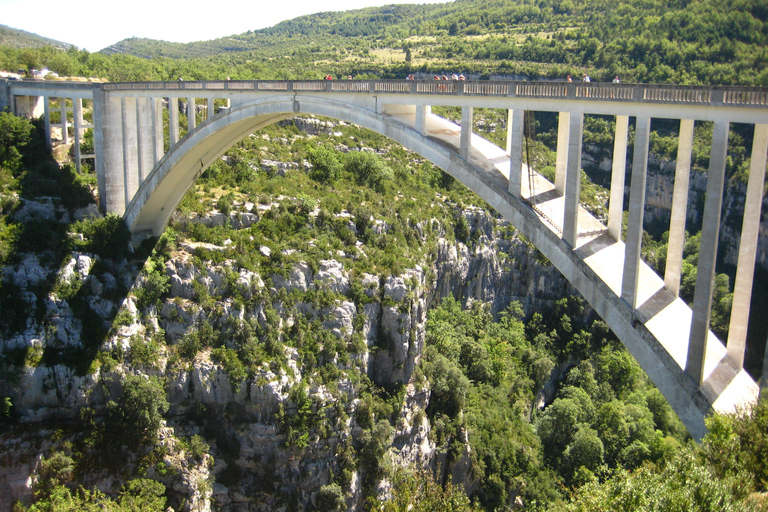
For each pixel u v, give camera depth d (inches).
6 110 2265.0
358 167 3122.5
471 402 2488.9
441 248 3034.0
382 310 2154.3
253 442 1819.6
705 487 776.9
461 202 3435.0
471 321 3068.4
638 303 956.6
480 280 3484.3
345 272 2158.0
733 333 898.7
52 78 2741.1
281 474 1838.1
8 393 1704.0
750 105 812.0
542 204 1098.7
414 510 1476.4
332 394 1904.5
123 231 1948.8
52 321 1781.5
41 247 1857.8
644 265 1037.8
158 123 1812.3
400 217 2773.1
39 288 1802.4
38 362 1724.9
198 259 1998.0
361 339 2062.0
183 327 1911.9
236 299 1956.2
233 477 1813.5
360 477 1923.0
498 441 2342.5
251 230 2190.0
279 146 3097.9
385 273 2207.2
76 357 1768.0
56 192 2017.7
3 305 1747.0
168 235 2041.1
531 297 3752.5
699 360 861.2
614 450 2433.6
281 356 1898.4
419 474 1819.6
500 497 2234.3
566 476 2341.3
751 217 852.0
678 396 886.4
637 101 927.0
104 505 1561.3
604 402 2834.6
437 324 2805.1
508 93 1077.1
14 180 2015.3
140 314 1899.6
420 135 1227.2
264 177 2667.3
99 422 1750.7
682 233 954.1
